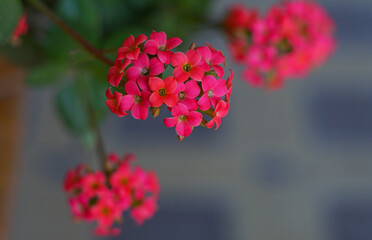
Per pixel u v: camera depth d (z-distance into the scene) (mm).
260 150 1127
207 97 419
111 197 490
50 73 507
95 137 520
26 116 990
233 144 1126
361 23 1110
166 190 1096
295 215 1116
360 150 1130
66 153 1041
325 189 1127
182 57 413
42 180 1037
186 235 1084
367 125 1128
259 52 534
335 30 1107
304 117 1134
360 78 1124
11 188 980
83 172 503
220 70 422
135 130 1085
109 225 494
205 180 1108
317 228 1109
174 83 410
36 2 461
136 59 412
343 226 1111
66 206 1055
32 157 1024
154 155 1091
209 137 1122
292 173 1127
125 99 416
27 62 514
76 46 498
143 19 547
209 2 564
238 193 1113
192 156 1109
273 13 532
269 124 1132
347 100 1130
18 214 1013
